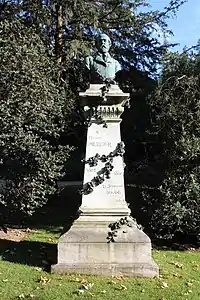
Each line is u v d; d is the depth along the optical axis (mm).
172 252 11000
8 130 11203
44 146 12016
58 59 15812
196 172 11430
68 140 17578
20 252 9953
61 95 13375
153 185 12695
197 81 11664
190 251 11312
